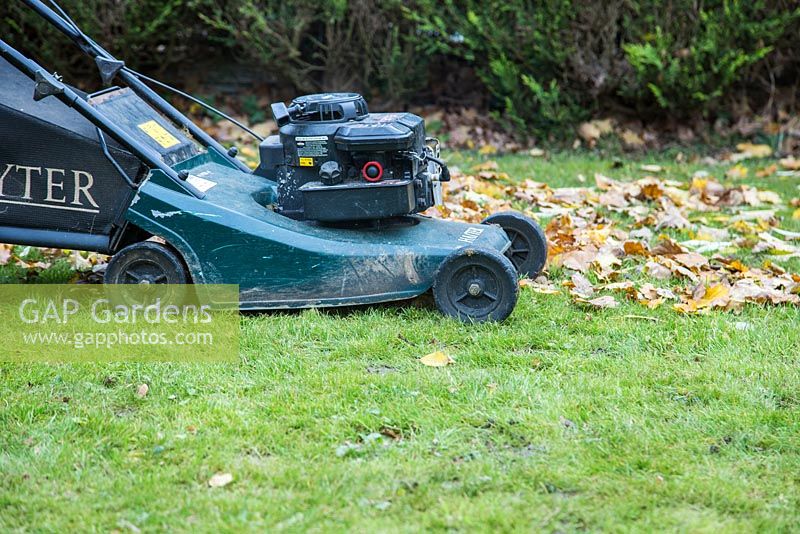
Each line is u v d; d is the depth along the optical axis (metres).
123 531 3.28
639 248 6.18
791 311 5.29
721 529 3.28
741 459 3.74
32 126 5.01
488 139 9.98
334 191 5.12
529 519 3.33
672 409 4.14
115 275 5.14
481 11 9.55
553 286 5.64
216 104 10.54
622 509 3.39
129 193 5.10
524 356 4.65
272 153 5.32
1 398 4.21
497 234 5.44
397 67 9.93
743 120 9.88
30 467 3.65
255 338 4.89
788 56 9.78
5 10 9.58
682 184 8.23
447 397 4.22
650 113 9.95
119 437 3.87
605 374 4.50
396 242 5.18
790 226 7.04
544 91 9.88
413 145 5.23
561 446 3.80
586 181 8.48
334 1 9.51
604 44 9.47
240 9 9.38
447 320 5.06
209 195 5.23
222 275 5.11
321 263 5.07
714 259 6.20
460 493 3.48
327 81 10.22
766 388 4.34
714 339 4.88
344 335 4.95
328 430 3.91
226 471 3.62
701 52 9.20
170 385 4.36
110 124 4.98
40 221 5.16
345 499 3.43
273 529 3.26
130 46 9.70
